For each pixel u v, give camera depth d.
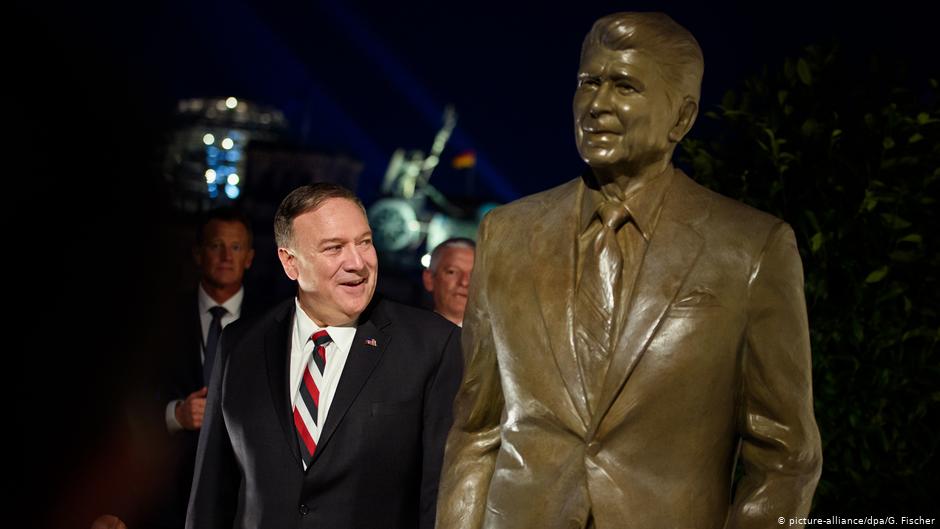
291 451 2.83
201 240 3.86
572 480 2.04
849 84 3.12
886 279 2.86
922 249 2.85
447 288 4.82
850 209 2.93
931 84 3.04
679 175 2.17
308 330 2.94
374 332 2.95
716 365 2.00
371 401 2.87
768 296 2.01
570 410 2.06
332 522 2.80
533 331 2.12
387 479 2.86
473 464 2.27
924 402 2.82
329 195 2.90
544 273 2.14
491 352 2.26
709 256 2.03
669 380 2.00
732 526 2.05
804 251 2.94
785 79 3.17
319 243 2.85
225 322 3.89
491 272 2.23
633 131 2.03
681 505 2.00
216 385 2.97
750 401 2.07
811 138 3.00
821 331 2.88
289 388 2.91
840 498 2.88
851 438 2.84
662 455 2.01
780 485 2.03
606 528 2.00
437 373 2.95
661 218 2.09
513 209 2.29
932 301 2.86
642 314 2.02
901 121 2.89
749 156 3.16
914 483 2.84
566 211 2.19
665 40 2.03
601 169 2.11
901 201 2.85
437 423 2.92
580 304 2.10
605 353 2.06
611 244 2.10
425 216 17.81
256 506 2.83
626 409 2.01
